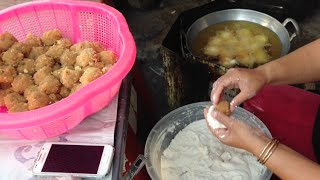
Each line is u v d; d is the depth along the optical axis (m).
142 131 0.77
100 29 0.55
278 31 0.74
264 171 0.52
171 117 0.60
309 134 0.60
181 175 0.54
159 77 0.97
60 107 0.41
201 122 0.60
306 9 1.01
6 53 0.50
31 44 0.53
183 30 0.76
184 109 0.61
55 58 0.52
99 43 0.55
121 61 0.45
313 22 1.06
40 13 0.55
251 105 0.64
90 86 0.42
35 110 0.41
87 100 0.42
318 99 0.62
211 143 0.57
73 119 0.45
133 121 0.65
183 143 0.58
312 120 0.60
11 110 0.45
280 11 0.84
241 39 0.74
